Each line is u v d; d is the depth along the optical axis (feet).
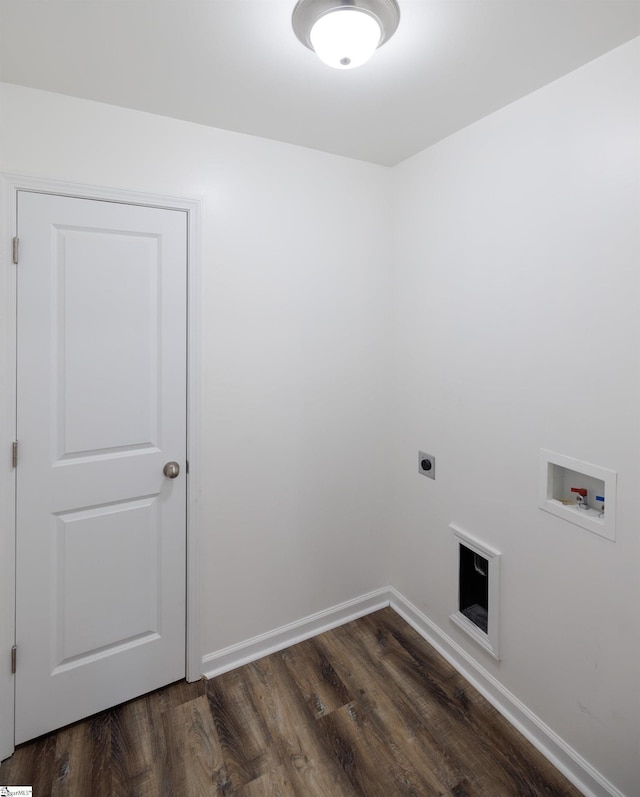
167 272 5.76
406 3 3.63
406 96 5.16
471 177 5.92
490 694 6.01
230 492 6.45
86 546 5.58
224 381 6.26
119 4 3.67
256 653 6.84
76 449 5.42
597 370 4.52
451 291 6.37
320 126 5.93
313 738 5.43
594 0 3.59
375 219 7.34
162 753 5.22
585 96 4.50
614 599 4.48
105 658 5.78
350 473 7.50
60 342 5.24
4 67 4.56
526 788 4.85
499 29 3.96
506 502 5.65
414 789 4.84
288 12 3.76
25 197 4.93
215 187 5.97
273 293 6.51
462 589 6.48
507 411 5.58
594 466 4.58
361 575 7.81
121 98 5.18
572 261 4.71
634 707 4.35
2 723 5.13
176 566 6.15
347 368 7.29
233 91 5.05
